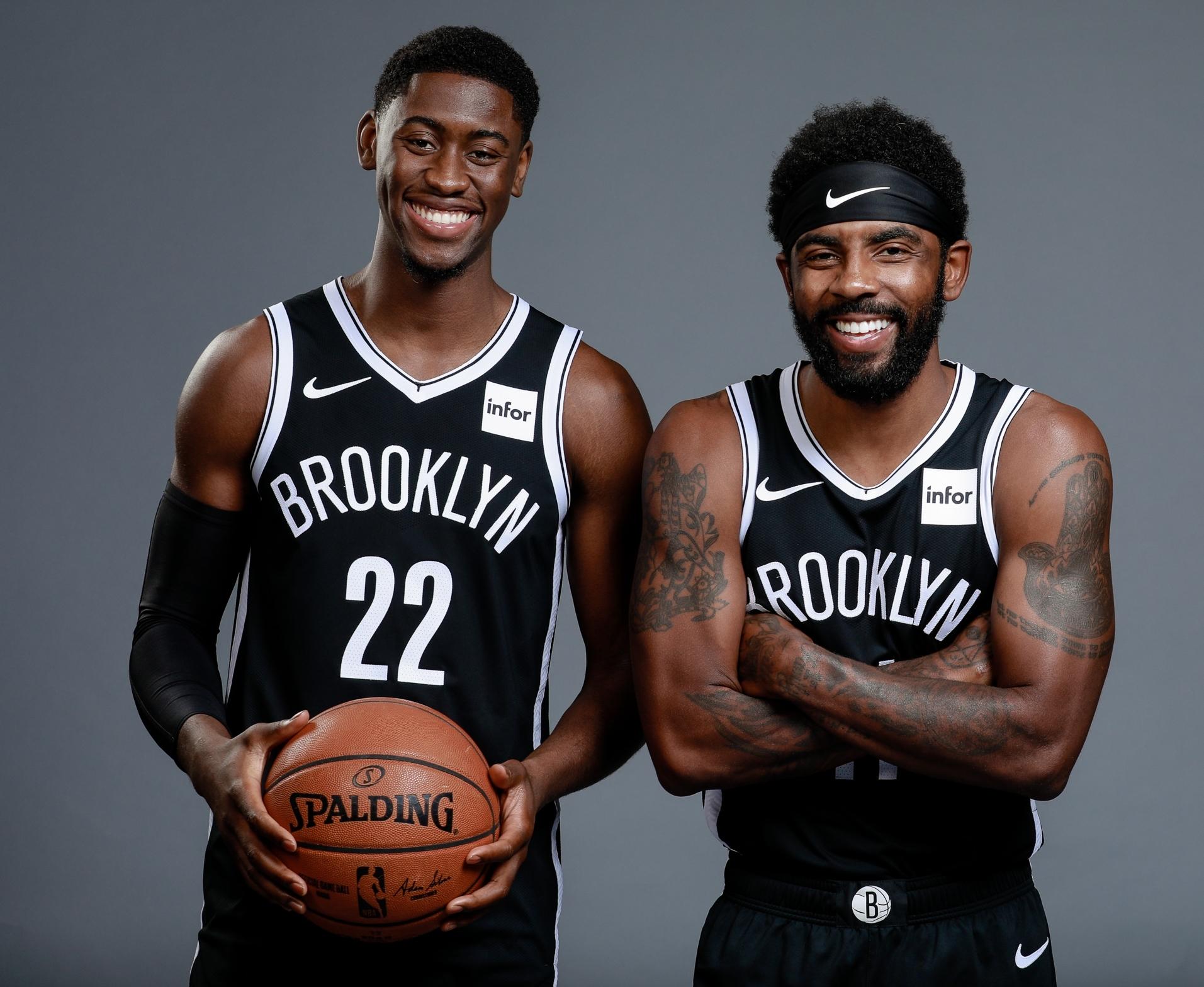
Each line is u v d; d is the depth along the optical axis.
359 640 2.08
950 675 1.93
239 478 2.15
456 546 2.12
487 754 2.12
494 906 2.10
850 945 1.99
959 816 2.03
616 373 2.21
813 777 2.03
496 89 2.06
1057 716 1.90
